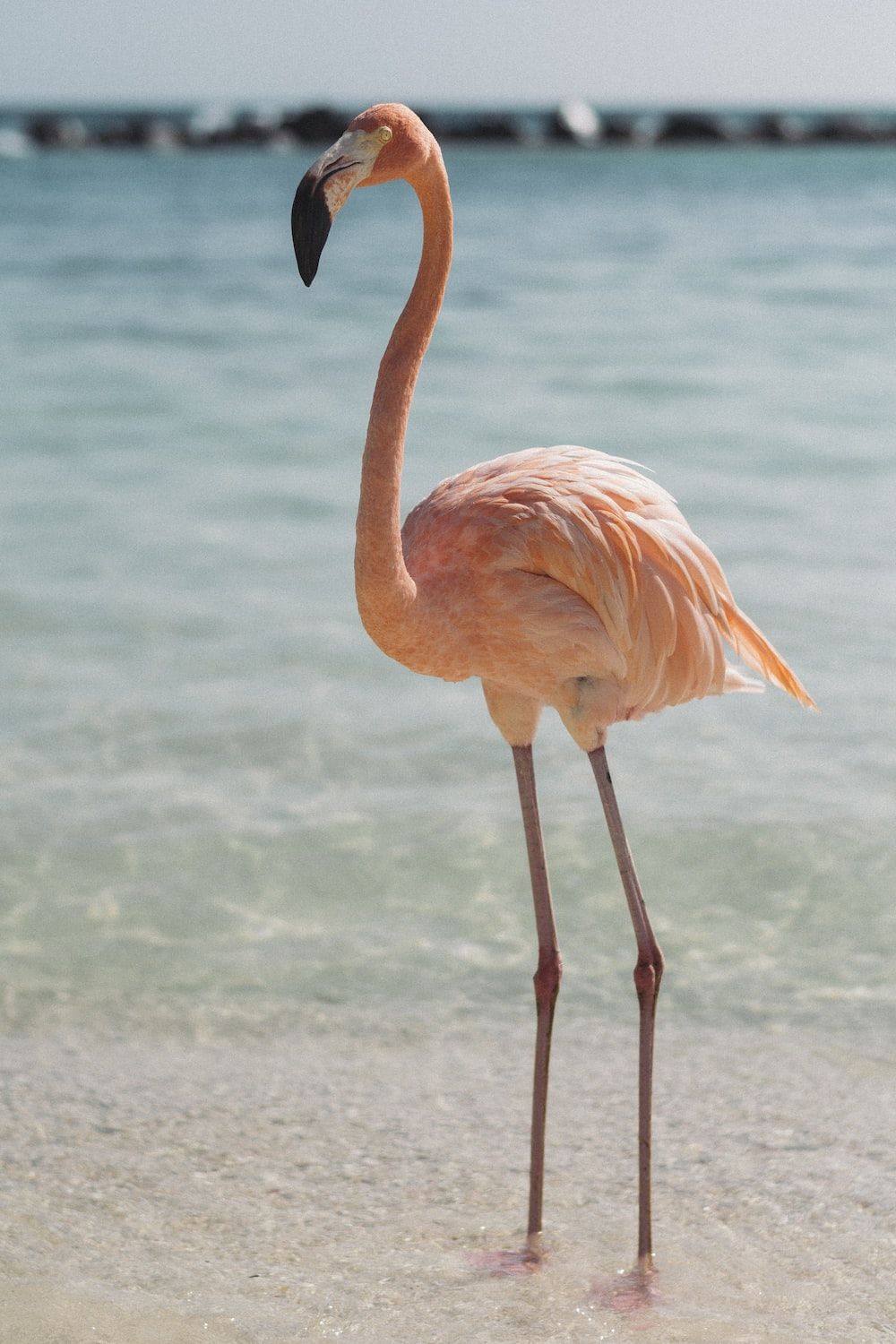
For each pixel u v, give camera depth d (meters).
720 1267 5.15
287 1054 6.60
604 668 5.32
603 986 7.14
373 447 5.00
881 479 15.21
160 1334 4.73
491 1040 6.72
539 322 27.02
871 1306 4.92
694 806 8.73
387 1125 6.07
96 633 11.36
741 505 14.29
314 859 8.23
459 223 51.69
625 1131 6.02
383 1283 5.06
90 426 18.52
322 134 159.75
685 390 20.16
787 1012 6.84
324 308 29.83
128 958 7.34
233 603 12.04
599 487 5.38
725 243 42.78
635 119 183.12
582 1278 5.10
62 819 8.59
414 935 7.56
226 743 9.59
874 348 23.34
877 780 8.97
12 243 43.88
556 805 8.82
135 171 95.88
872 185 76.56
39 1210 5.46
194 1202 5.54
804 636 10.98
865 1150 5.82
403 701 10.33
